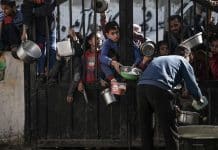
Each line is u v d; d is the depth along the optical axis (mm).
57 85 7898
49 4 7793
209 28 7723
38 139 8000
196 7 8172
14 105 8289
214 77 7816
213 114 7684
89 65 7832
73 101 7871
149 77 6793
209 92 7668
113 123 7820
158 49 7707
